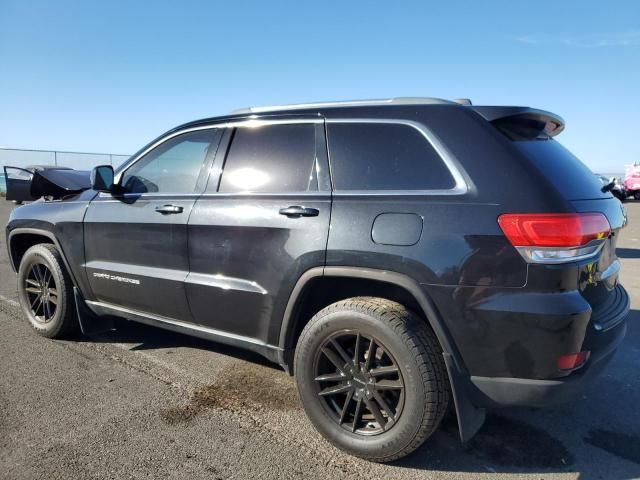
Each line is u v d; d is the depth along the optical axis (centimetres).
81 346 429
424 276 241
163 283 346
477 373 238
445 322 239
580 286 231
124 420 304
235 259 309
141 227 359
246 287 304
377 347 259
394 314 250
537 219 224
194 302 333
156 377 367
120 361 396
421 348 243
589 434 297
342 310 263
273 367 388
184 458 266
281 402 331
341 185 279
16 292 611
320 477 252
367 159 275
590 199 253
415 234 245
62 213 418
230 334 324
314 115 301
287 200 291
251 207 304
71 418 305
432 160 256
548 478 254
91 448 273
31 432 288
